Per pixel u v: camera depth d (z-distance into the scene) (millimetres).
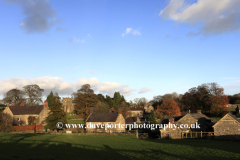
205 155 33781
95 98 110750
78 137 53312
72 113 137500
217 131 55719
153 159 30688
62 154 31438
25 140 42625
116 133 62969
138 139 54156
